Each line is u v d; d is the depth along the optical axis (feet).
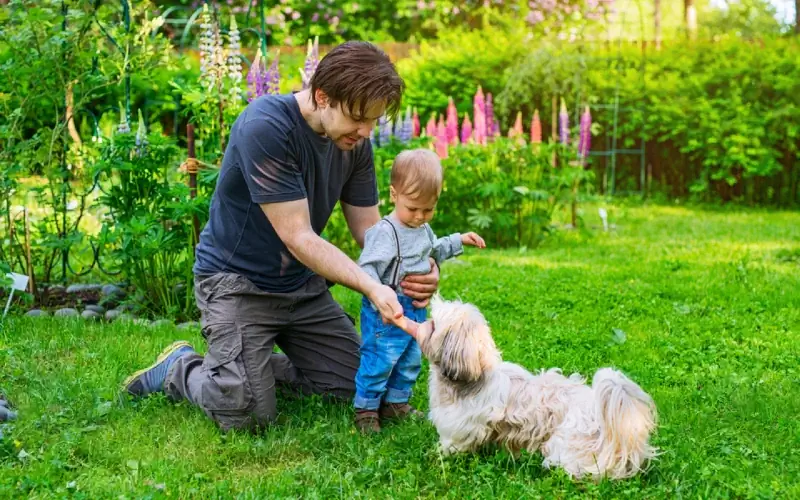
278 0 60.03
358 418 12.60
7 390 13.71
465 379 10.52
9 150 20.24
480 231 30.99
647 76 44.27
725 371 15.10
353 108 11.12
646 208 41.83
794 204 42.06
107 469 11.02
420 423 12.39
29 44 20.04
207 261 12.88
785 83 40.98
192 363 13.17
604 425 10.09
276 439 12.01
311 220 13.00
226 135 20.99
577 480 10.23
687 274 23.88
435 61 47.14
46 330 17.21
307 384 13.83
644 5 73.92
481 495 10.12
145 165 19.31
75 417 12.53
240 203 12.37
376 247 12.23
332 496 10.27
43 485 10.34
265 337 12.66
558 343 17.19
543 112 45.21
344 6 61.26
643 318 19.34
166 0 53.31
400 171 11.95
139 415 12.57
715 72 42.93
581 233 32.04
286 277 12.73
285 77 25.38
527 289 22.00
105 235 19.48
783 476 10.63
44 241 20.06
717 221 36.60
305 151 12.09
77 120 38.40
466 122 33.17
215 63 20.80
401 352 12.39
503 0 58.29
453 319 10.50
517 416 10.69
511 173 31.60
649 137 44.16
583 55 43.80
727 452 11.36
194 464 11.16
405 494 10.18
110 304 20.06
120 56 20.76
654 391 14.11
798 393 13.94
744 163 41.16
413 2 62.13
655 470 10.57
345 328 13.73
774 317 19.12
